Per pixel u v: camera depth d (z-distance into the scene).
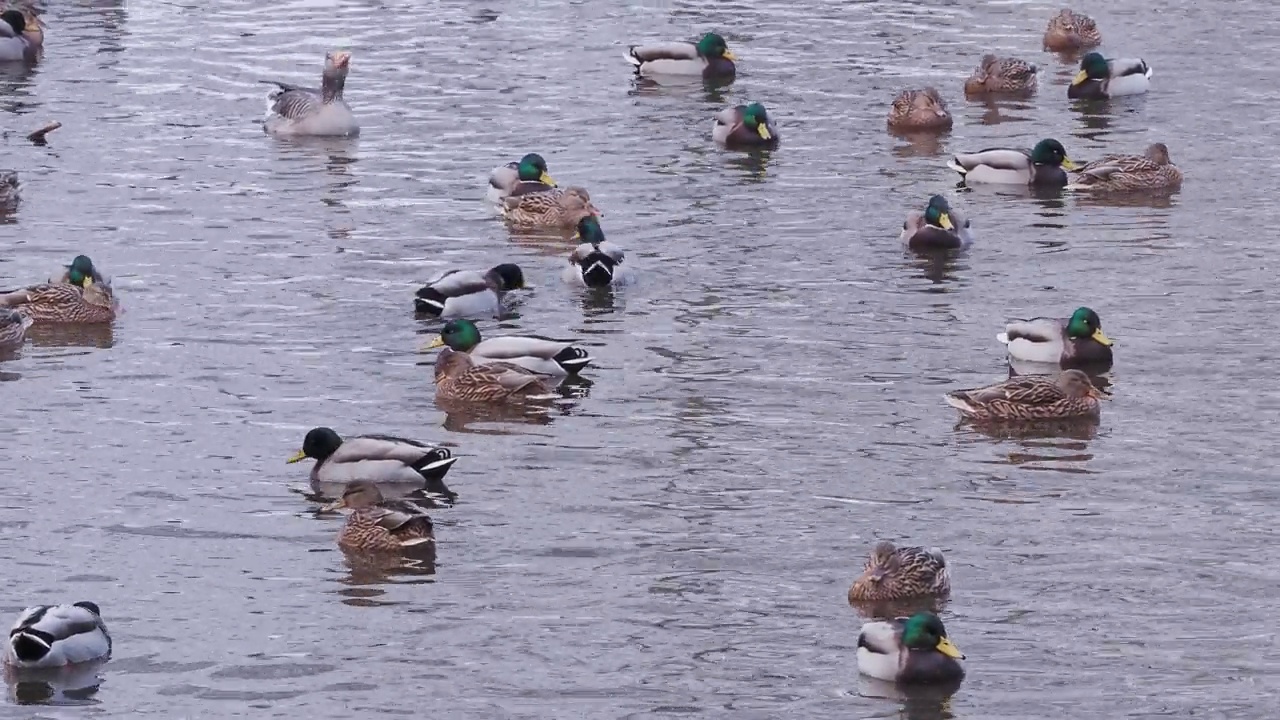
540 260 37.03
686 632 22.28
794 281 35.53
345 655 21.73
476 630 22.34
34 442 27.95
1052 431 28.41
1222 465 26.98
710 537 24.81
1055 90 50.44
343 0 60.53
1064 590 23.23
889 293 34.81
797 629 22.36
